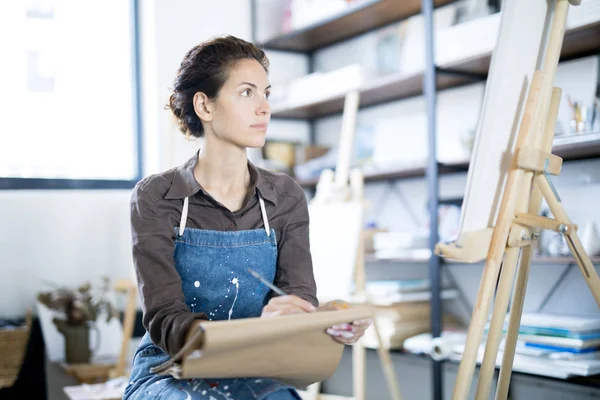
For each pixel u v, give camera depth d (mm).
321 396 3115
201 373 1253
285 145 3684
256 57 1697
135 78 3619
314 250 2912
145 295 1534
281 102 3547
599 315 2529
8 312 3156
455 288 3105
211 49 1654
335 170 3426
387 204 3451
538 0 1625
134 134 3619
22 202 3207
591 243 2391
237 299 1659
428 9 2740
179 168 1699
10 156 3334
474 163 1558
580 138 2217
